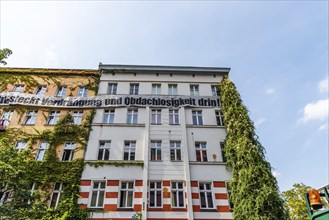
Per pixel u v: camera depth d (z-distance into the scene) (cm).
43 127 1892
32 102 2036
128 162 1730
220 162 1777
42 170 1647
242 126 1731
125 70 2280
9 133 1833
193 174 1719
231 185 1642
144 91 2167
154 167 1730
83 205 1527
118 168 1702
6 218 1088
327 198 510
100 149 1828
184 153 1803
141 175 1688
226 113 1966
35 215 1277
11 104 2011
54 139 1819
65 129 1867
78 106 2039
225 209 1579
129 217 1502
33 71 2239
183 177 1697
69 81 2211
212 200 1627
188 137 1914
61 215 1440
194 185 1672
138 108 2058
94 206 1545
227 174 1730
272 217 1304
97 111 2023
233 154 1739
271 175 1492
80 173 1653
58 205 1482
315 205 478
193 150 1848
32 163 1670
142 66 2289
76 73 2256
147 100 2094
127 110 2047
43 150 1798
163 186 1650
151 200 1602
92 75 2262
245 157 1586
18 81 2184
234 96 1973
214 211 1569
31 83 2170
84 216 1468
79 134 1853
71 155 1784
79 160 1712
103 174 1667
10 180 1170
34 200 1256
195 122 2036
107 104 2055
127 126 1933
